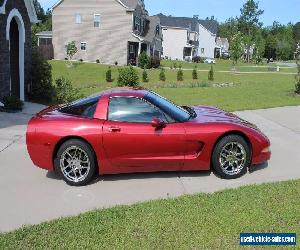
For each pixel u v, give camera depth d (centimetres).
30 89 1483
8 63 1272
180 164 602
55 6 4656
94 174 602
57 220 457
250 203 497
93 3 4525
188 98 1739
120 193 554
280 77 3475
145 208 486
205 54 8550
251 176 619
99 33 4578
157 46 5534
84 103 611
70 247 397
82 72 3700
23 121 1045
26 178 612
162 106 607
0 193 552
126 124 582
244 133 604
